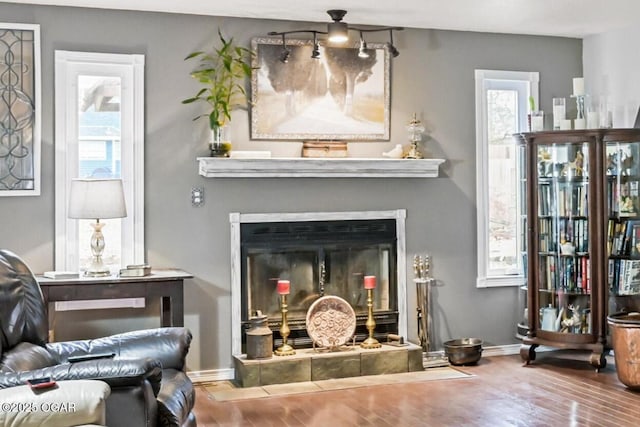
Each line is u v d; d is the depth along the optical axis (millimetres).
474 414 4746
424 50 6266
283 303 5816
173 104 5664
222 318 5797
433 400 5098
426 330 6219
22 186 5332
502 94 6551
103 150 5555
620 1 5426
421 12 5699
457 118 6367
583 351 6578
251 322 5699
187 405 3615
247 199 5836
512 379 5652
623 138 5867
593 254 5902
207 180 5750
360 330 6141
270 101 5867
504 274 6543
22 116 5332
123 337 3988
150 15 5605
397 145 6117
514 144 6574
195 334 5734
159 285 5094
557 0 5391
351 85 6062
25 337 3742
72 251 5461
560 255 6039
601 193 5887
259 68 5828
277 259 5945
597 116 6105
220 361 5797
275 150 5918
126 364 3049
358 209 6109
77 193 4992
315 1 5340
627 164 5957
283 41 5777
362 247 6141
